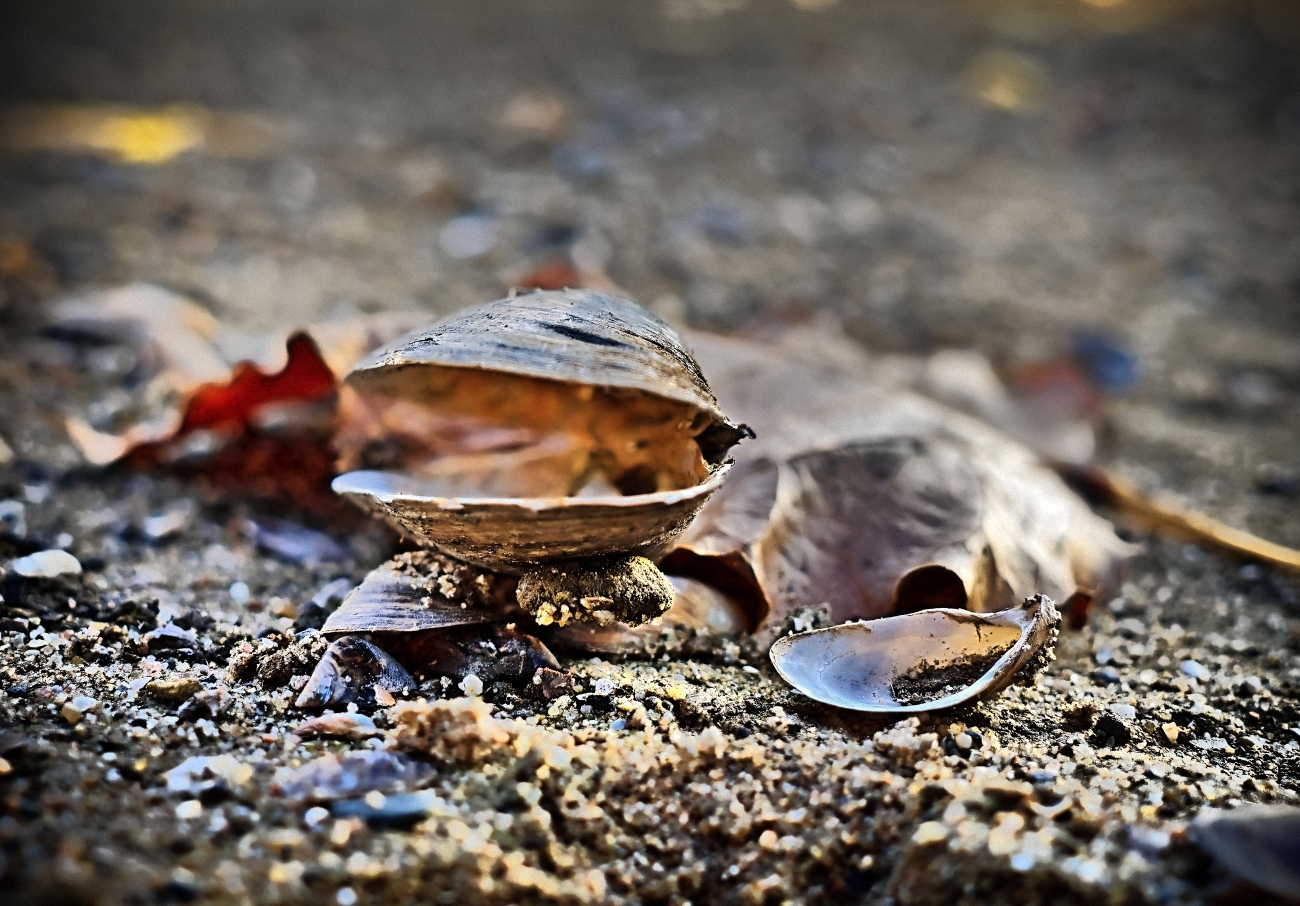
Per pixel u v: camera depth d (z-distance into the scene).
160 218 0.49
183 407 0.34
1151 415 0.39
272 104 0.67
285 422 0.34
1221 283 0.50
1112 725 0.31
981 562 0.32
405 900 0.28
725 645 0.31
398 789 0.29
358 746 0.30
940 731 0.30
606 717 0.30
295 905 0.28
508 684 0.30
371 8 0.91
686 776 0.30
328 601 0.32
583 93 0.70
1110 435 0.38
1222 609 0.34
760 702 0.31
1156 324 0.45
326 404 0.34
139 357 0.38
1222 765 0.30
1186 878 0.28
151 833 0.28
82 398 0.37
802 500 0.32
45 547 0.33
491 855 0.28
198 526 0.34
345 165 0.57
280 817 0.29
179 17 0.86
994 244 0.52
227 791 0.29
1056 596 0.32
